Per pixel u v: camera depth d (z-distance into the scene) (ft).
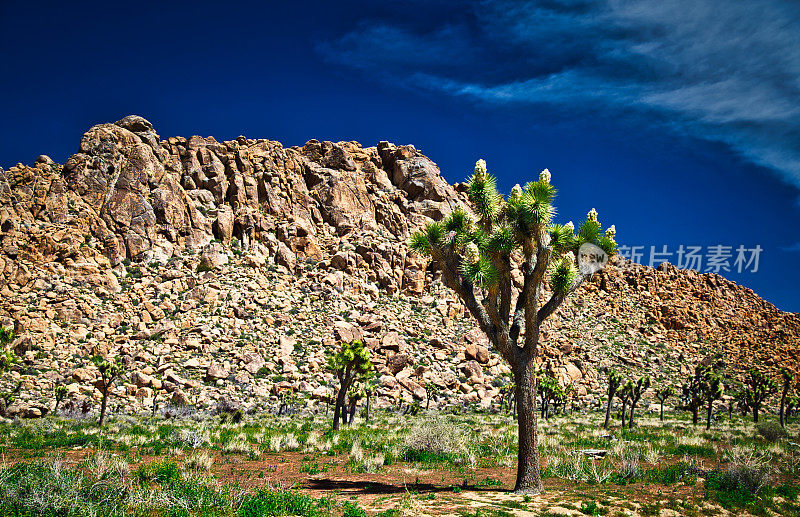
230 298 196.13
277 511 30.07
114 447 62.59
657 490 41.09
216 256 214.48
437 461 56.18
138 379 141.49
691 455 61.05
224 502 31.07
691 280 359.87
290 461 56.03
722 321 313.94
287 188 263.08
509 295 40.63
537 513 31.60
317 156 298.35
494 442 68.95
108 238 201.87
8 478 28.89
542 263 38.91
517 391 39.96
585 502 34.71
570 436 84.69
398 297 238.07
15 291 167.73
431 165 308.60
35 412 112.37
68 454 55.67
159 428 86.99
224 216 231.71
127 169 224.94
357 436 73.15
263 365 166.30
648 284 328.70
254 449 63.87
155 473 37.37
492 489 40.86
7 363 106.63
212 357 164.55
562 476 46.29
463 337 217.97
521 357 39.96
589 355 235.81
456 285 41.22
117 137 236.43
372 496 37.37
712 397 120.47
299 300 212.23
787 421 163.84
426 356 197.16
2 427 85.40
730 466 46.60
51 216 200.23
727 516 35.76
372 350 191.11
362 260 242.78
